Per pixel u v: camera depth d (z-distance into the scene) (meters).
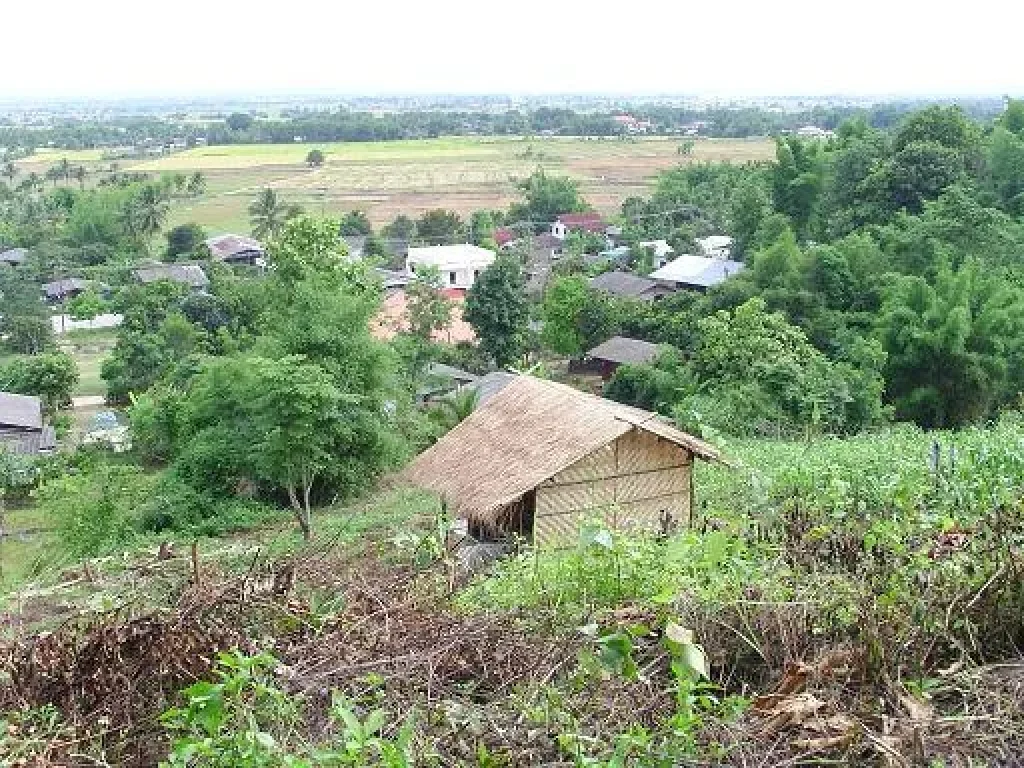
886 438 14.55
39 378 31.09
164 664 3.81
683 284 40.19
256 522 15.47
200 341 33.34
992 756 3.11
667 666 3.72
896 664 3.65
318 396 14.59
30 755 3.22
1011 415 18.02
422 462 13.32
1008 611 3.96
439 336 37.34
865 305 26.31
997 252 26.86
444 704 3.31
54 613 5.07
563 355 34.69
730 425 19.25
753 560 4.65
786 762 3.02
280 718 3.19
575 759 2.95
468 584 5.30
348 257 24.73
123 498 16.08
